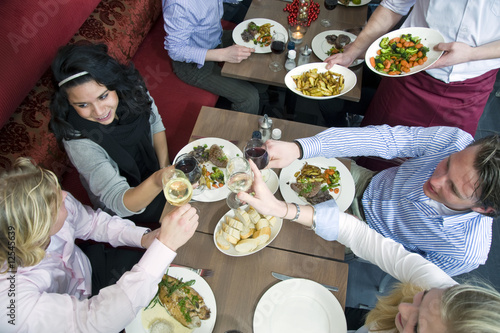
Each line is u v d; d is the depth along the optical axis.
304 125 1.68
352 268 2.15
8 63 1.53
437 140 1.44
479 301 0.73
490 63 1.66
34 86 1.71
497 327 0.67
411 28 1.74
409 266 1.18
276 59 2.09
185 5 2.01
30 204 0.91
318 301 1.17
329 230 1.27
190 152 1.54
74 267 1.29
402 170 1.52
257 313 1.14
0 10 1.57
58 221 1.08
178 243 1.09
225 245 1.27
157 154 1.97
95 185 1.48
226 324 1.13
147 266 1.05
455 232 1.28
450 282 1.10
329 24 2.29
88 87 1.32
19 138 1.63
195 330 1.11
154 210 1.78
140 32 2.44
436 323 0.77
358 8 2.41
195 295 1.15
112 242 1.42
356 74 2.03
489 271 2.17
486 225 1.26
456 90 1.78
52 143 1.74
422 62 1.68
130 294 1.02
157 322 1.12
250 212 1.32
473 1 1.50
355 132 1.49
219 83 2.35
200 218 1.37
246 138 1.63
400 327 0.93
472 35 1.59
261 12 2.36
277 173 1.51
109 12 2.18
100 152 1.50
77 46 1.32
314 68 1.93
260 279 1.23
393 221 1.50
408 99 1.94
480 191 1.03
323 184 1.46
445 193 1.15
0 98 1.49
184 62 2.30
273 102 2.89
